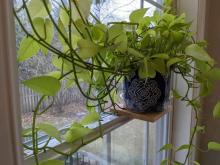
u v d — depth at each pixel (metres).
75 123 0.57
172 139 1.10
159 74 0.67
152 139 1.07
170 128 1.07
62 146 0.56
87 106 0.60
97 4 0.69
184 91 0.97
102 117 0.73
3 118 0.33
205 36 1.19
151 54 0.62
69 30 0.46
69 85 0.56
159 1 0.96
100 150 0.78
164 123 1.08
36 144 0.44
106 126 0.71
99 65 0.53
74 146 0.58
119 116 0.76
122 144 0.89
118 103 0.76
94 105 0.61
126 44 0.54
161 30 0.64
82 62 0.48
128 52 0.56
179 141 1.09
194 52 0.59
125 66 0.60
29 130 0.46
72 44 0.48
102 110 0.62
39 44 0.45
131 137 0.93
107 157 0.82
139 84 0.67
